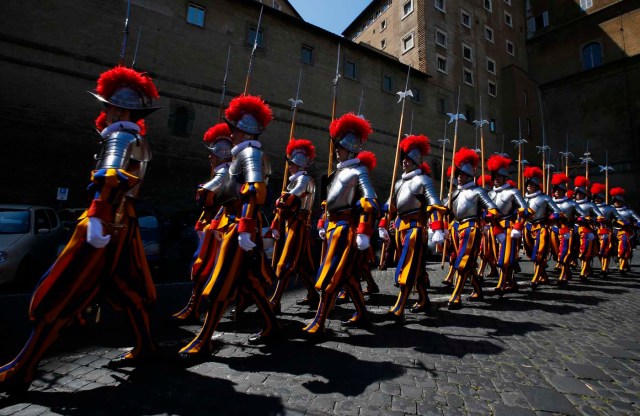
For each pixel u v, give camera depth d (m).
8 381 2.02
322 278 3.19
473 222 4.88
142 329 2.55
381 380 2.39
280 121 18.88
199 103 16.55
